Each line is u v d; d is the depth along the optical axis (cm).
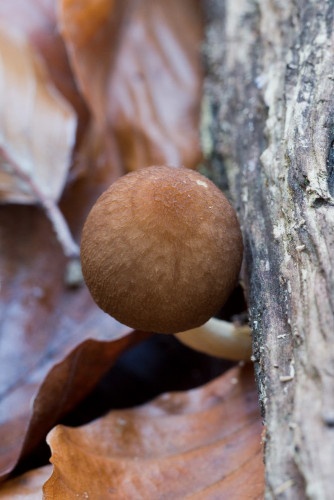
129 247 20
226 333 22
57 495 20
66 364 21
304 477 17
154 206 20
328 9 22
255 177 22
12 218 25
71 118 26
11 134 25
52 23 28
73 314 24
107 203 20
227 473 20
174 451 21
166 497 20
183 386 24
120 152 26
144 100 27
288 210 20
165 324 20
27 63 26
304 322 19
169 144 26
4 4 28
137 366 24
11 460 21
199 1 28
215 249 20
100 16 26
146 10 27
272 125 22
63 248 25
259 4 25
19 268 25
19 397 23
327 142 20
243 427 21
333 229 19
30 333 24
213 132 26
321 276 19
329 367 18
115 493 20
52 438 20
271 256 20
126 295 20
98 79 27
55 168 25
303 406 18
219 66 26
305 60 21
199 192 20
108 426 21
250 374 22
